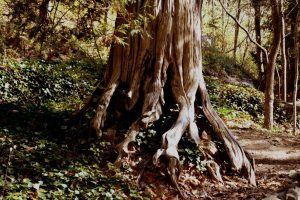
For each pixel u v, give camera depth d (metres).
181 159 7.42
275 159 9.83
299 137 12.98
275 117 18.33
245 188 7.38
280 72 24.52
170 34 7.55
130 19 4.77
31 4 4.65
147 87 7.65
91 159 6.95
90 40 4.82
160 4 7.42
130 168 6.87
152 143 7.40
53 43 4.88
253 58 27.05
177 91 7.73
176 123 7.32
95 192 5.88
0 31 4.82
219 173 7.50
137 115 7.79
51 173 6.03
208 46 25.70
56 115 8.67
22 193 5.31
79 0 4.54
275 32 14.14
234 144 7.91
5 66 11.01
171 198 6.51
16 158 6.25
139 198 6.20
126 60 7.75
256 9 22.75
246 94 18.47
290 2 20.38
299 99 23.09
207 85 18.03
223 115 14.52
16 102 10.20
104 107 7.48
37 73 11.77
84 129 7.49
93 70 13.71
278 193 7.02
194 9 7.79
